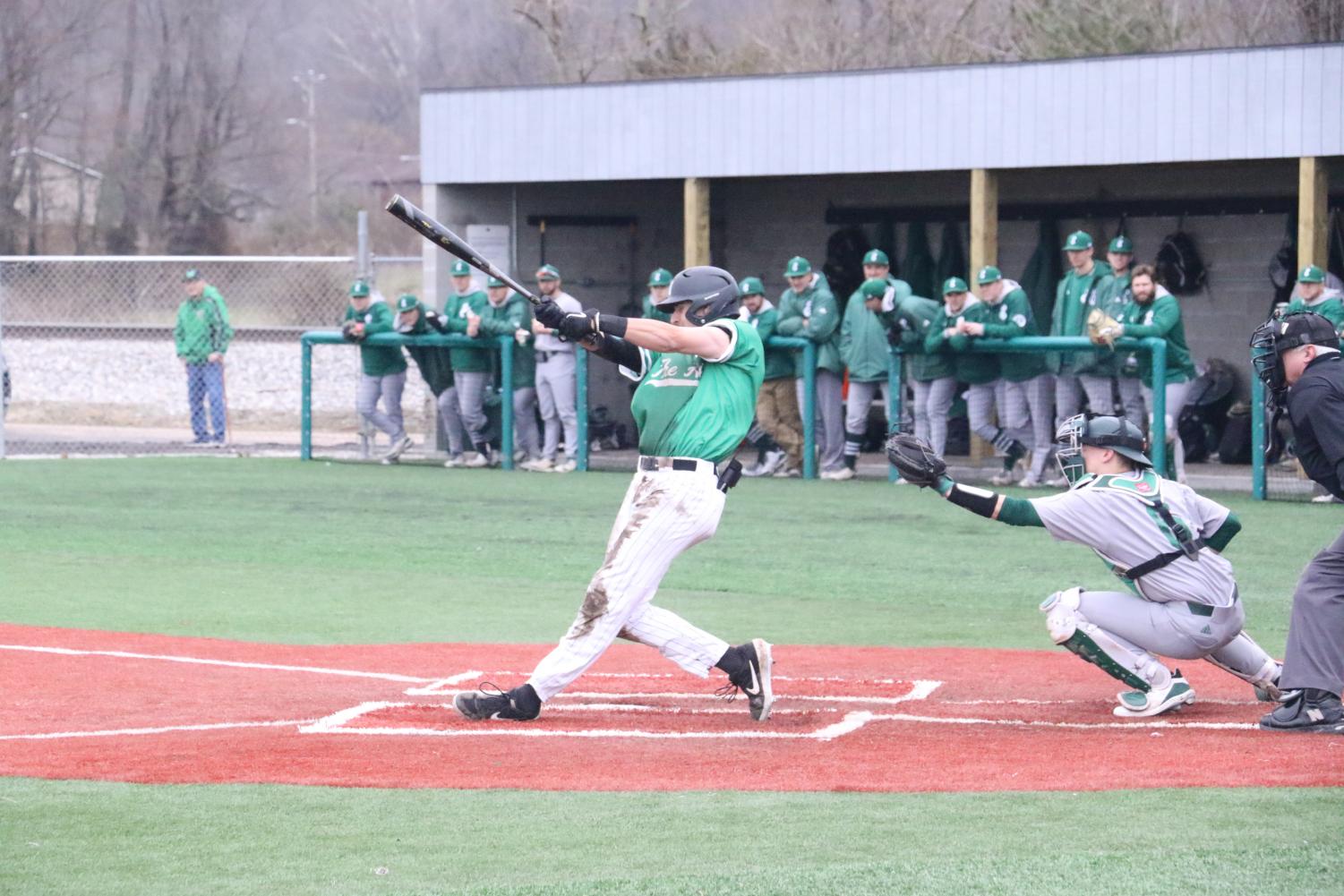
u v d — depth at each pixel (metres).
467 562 29.30
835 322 41.94
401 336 44.91
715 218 55.25
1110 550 17.00
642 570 16.58
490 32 140.25
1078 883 11.27
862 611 24.67
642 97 47.84
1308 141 40.97
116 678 19.41
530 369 44.72
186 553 30.23
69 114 131.62
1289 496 37.66
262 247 136.38
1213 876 11.38
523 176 49.25
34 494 38.94
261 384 66.50
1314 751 15.09
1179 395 37.34
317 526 33.59
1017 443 39.53
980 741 15.83
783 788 13.93
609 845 12.28
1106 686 19.20
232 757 15.13
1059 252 51.19
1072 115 43.41
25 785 14.18
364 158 144.88
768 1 92.88
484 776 14.42
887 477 42.50
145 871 11.79
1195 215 48.84
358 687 19.05
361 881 11.53
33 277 104.62
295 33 144.38
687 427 16.55
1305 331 16.19
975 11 83.94
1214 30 75.19
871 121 45.59
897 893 11.10
